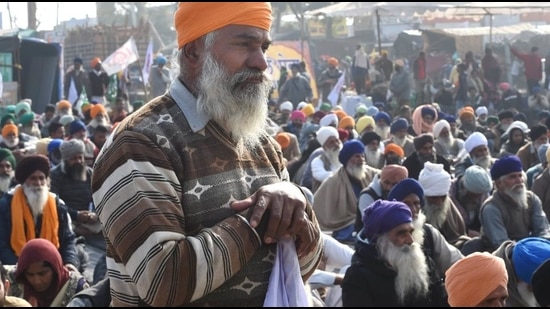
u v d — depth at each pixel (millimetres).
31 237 7137
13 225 7129
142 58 32906
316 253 2355
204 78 2207
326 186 8820
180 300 2025
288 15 40875
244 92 2219
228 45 2211
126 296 2152
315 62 29172
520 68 22141
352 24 34281
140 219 2039
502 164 7191
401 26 32000
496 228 7008
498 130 16359
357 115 19062
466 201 8023
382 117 16203
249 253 2107
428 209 7266
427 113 15477
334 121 14922
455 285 3996
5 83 21203
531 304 4594
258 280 2189
